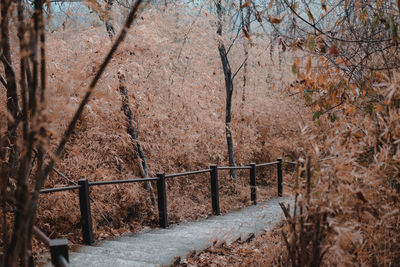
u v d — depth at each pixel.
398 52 3.30
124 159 7.55
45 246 4.73
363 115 3.38
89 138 6.69
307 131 2.47
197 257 4.46
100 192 6.55
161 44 7.06
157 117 7.89
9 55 1.81
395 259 2.49
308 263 2.19
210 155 10.05
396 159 2.47
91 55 5.20
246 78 12.53
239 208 8.48
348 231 2.05
